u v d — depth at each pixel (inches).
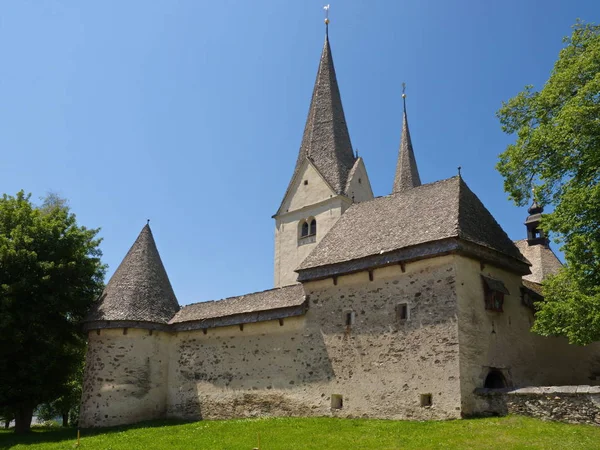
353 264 934.4
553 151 845.8
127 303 1179.3
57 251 1198.3
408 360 829.8
